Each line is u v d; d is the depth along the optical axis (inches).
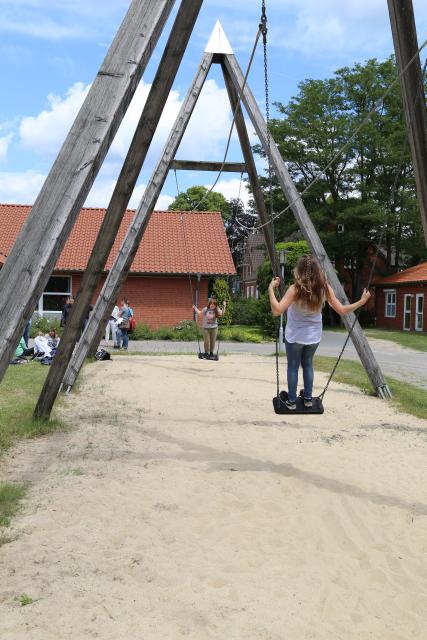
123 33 157.0
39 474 262.4
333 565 184.2
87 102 151.9
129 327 921.5
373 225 1780.3
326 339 1309.1
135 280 1314.0
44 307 1291.8
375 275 1899.6
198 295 1343.5
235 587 165.9
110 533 198.5
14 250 144.9
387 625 152.6
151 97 346.9
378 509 231.5
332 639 143.8
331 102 1790.1
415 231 1840.6
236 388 523.2
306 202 1847.9
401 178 1764.3
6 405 410.6
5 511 212.7
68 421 374.6
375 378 500.7
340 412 426.6
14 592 157.0
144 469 274.2
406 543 203.2
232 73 514.0
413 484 264.7
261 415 410.0
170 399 463.8
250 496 239.9
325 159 1750.7
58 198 146.4
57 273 1280.8
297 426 377.7
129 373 604.1
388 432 368.5
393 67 1744.6
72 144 149.5
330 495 243.4
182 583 166.6
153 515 215.9
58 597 155.7
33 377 557.9
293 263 1325.0
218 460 292.8
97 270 363.9
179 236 1411.2
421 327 1557.6
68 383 482.3
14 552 180.7
